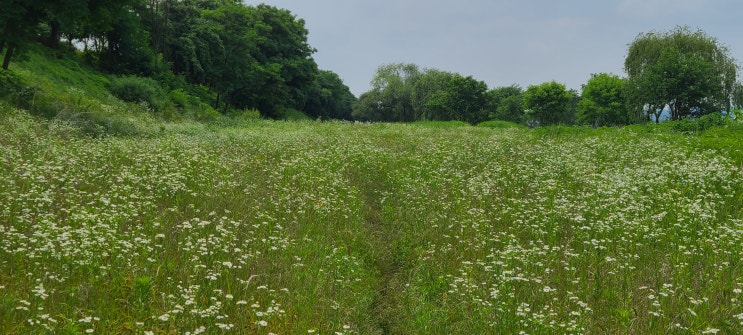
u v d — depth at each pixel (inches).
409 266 353.4
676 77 1624.0
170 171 499.8
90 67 1831.9
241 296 272.1
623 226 369.7
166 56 2393.0
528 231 399.5
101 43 2036.2
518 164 615.2
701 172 505.4
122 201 395.9
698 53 1668.3
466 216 430.0
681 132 898.1
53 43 1722.4
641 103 1731.1
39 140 573.0
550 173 560.7
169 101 1550.2
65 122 695.1
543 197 481.1
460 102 3085.6
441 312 274.7
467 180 549.0
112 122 784.3
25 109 776.3
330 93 4178.2
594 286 298.0
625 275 300.2
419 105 3501.5
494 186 526.6
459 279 292.2
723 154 626.2
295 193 470.9
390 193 503.8
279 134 924.0
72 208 349.7
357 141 842.8
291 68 3228.3
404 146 807.1
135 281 253.4
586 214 417.7
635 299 283.0
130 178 445.1
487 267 308.5
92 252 279.9
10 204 351.3
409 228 417.4
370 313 287.7
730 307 265.6
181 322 235.9
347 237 385.7
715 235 365.4
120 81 1473.9
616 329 253.9
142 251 300.5
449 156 661.3
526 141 836.0
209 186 458.9
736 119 854.5
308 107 4178.2
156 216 371.9
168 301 247.9
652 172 528.4
